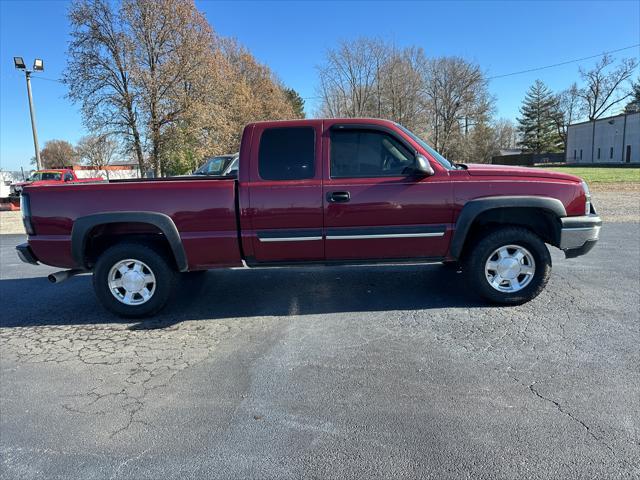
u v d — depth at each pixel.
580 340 3.81
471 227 4.70
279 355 3.73
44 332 4.47
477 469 2.31
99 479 2.34
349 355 3.68
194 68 22.62
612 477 2.23
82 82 21.41
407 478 2.27
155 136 22.44
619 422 2.66
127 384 3.34
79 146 60.31
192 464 2.43
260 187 4.43
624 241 8.20
